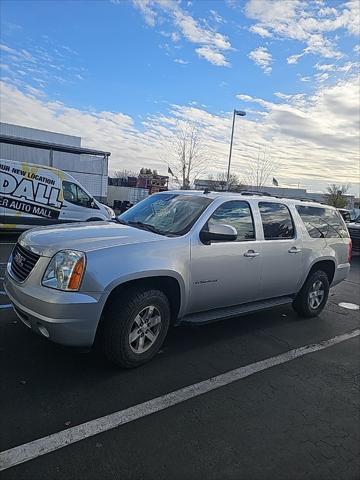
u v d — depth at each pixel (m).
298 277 5.56
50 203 12.38
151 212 4.80
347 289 8.57
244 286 4.78
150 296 3.74
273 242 5.08
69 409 3.07
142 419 3.02
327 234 6.10
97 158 33.28
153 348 3.92
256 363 4.24
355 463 2.72
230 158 27.00
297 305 5.91
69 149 31.80
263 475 2.53
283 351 4.64
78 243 3.57
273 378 3.91
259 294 5.07
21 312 3.55
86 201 13.03
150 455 2.63
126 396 3.33
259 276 4.93
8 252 9.70
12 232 12.61
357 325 5.89
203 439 2.84
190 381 3.70
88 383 3.48
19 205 11.93
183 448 2.73
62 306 3.26
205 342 4.72
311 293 5.91
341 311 6.65
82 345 3.41
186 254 4.06
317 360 4.44
